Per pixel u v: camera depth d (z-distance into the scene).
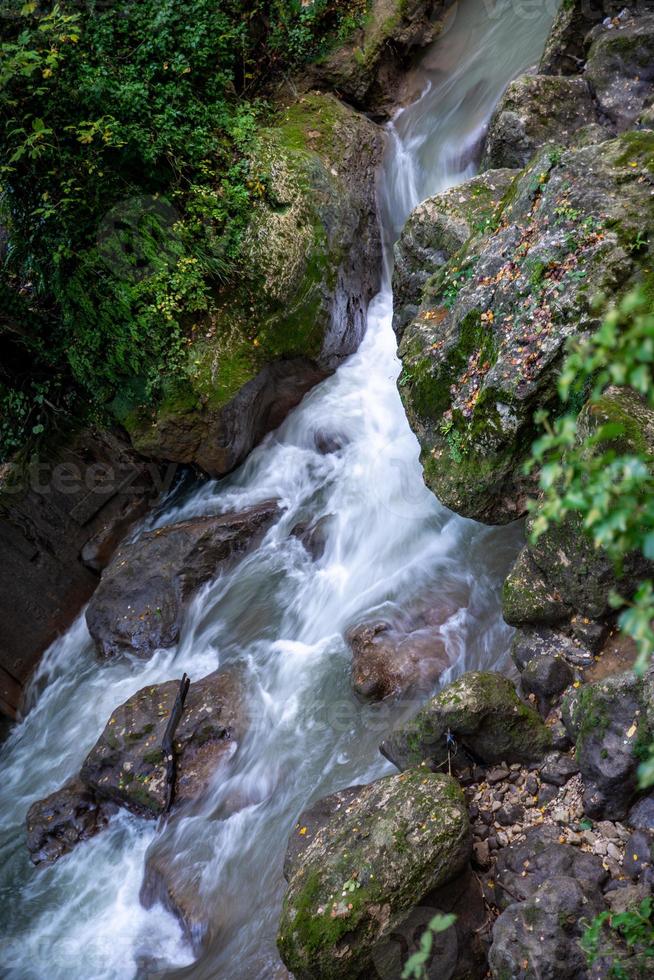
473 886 4.60
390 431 9.19
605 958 3.83
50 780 7.92
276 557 8.59
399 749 5.53
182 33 9.45
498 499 6.15
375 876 4.43
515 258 6.25
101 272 9.02
